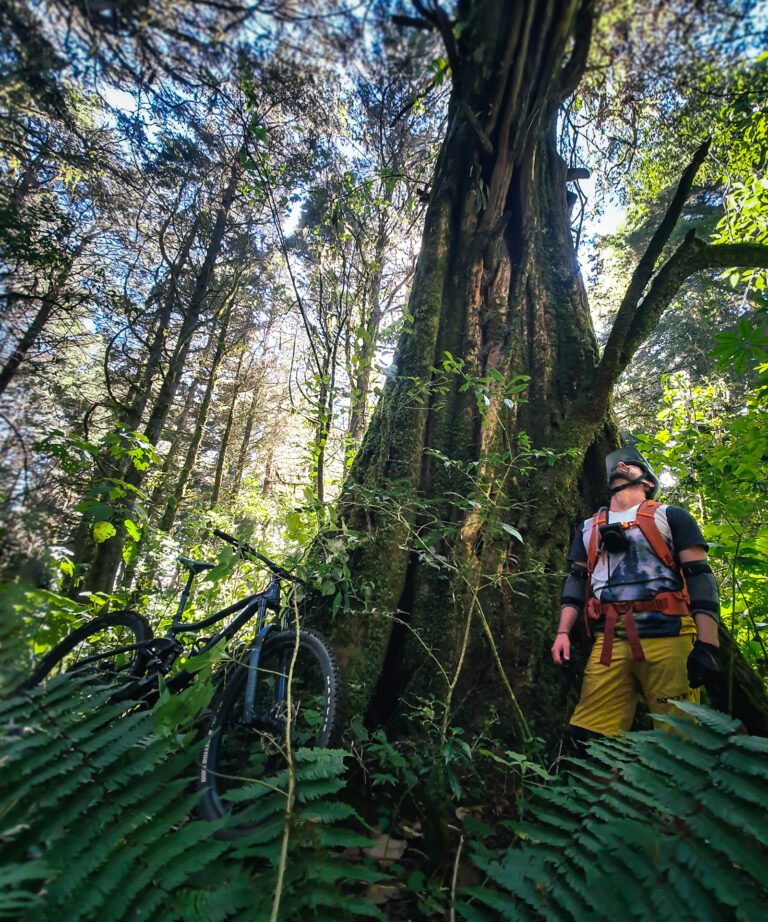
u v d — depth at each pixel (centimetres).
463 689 214
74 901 82
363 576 235
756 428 246
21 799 95
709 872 81
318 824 106
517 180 337
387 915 135
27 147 212
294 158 368
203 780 160
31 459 158
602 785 106
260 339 1223
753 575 267
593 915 85
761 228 397
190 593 241
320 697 184
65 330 292
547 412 294
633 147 332
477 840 161
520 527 253
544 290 333
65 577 274
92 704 120
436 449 282
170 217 491
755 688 218
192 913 86
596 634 188
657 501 200
